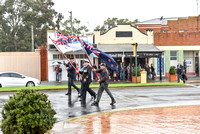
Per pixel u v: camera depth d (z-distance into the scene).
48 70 30.61
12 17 57.59
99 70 11.80
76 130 7.04
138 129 6.98
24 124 5.52
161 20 46.91
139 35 33.38
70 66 14.89
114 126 7.44
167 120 8.15
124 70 29.23
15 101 5.71
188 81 26.69
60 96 15.02
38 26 58.41
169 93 16.17
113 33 33.00
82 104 12.18
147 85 21.12
